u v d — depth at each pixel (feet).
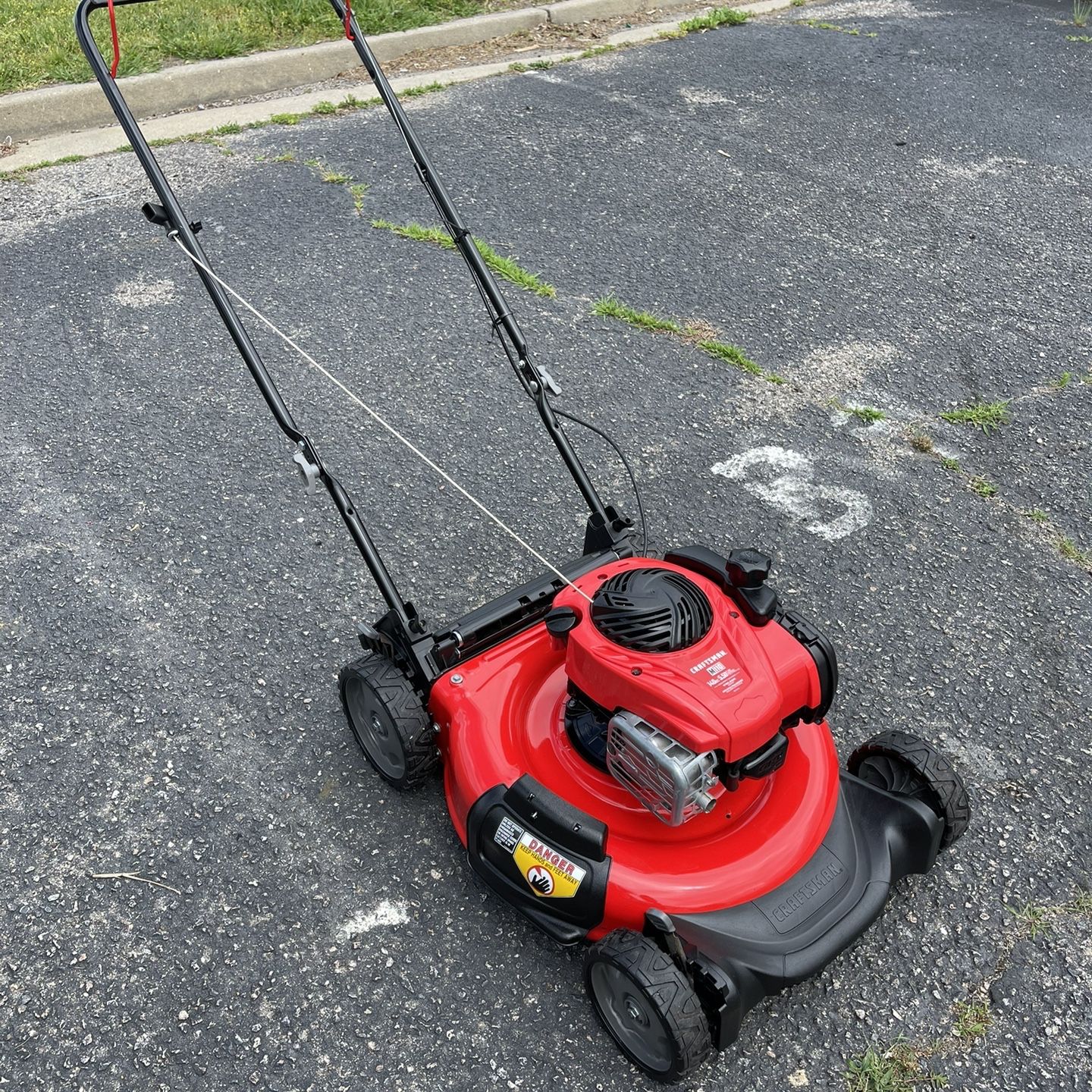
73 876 4.83
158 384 7.85
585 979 4.15
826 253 9.74
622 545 5.30
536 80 12.96
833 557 6.57
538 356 8.23
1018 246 9.97
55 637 5.96
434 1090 4.09
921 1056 4.21
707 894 4.04
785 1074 4.15
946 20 15.56
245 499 6.91
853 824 4.40
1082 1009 4.38
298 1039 4.25
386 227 9.73
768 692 3.97
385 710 4.69
